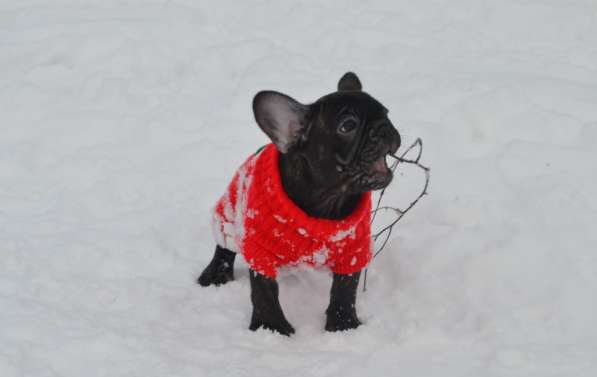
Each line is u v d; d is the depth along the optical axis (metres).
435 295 1.45
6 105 1.99
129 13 2.50
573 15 2.39
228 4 2.54
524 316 1.40
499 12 2.44
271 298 1.38
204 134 1.89
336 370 1.32
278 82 2.04
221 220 1.48
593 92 1.94
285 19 2.44
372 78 2.05
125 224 1.64
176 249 1.60
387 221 1.61
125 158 1.82
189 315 1.44
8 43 2.31
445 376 1.30
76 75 2.12
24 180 1.77
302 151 1.32
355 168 1.28
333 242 1.36
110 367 1.32
